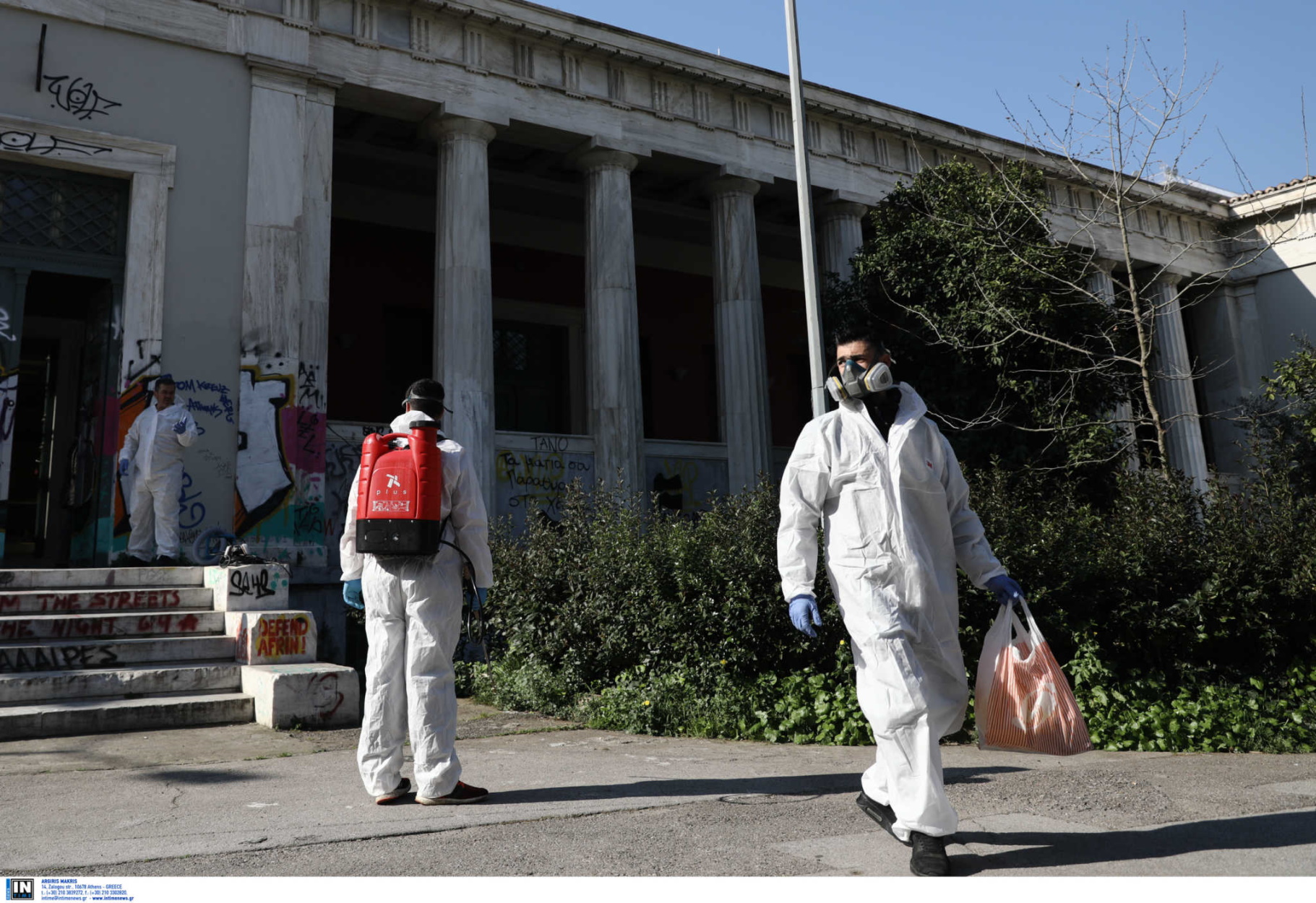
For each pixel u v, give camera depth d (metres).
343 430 14.16
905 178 20.09
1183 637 7.39
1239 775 4.88
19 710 6.64
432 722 4.20
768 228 22.02
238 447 12.65
